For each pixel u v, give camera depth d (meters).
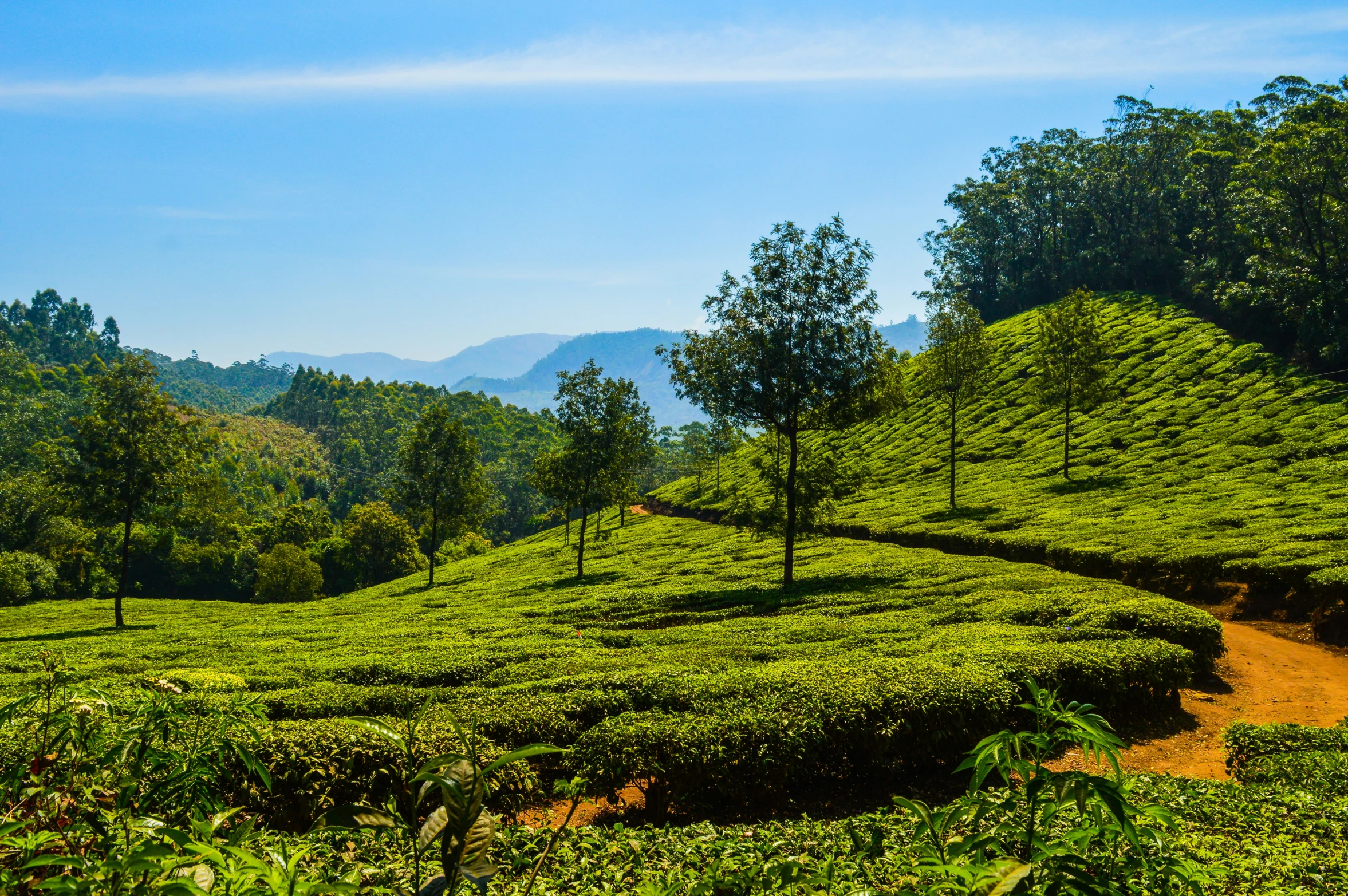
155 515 40.44
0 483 79.56
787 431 34.00
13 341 191.88
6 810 3.74
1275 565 25.11
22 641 32.09
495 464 149.00
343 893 2.79
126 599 57.75
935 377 51.19
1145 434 56.22
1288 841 6.90
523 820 10.74
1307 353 60.50
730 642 20.66
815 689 12.91
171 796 4.14
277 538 96.19
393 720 11.27
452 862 2.47
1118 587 24.89
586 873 5.81
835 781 12.29
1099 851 4.76
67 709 4.31
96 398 39.28
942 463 64.38
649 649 19.80
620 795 12.09
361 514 86.88
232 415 196.62
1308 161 59.56
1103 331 81.44
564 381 47.47
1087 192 107.44
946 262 125.88
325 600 59.81
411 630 27.59
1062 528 37.03
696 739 10.89
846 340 32.75
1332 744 10.94
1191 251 95.94
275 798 9.59
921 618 22.28
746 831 7.16
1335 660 20.52
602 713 13.37
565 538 75.00
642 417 48.72
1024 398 72.81
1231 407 56.59
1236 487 40.56
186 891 2.50
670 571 44.16
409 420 186.38
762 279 32.91
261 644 25.05
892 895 3.69
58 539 79.12
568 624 29.25
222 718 4.77
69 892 2.69
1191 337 72.56
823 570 35.81
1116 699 14.93
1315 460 42.44
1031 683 3.40
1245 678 18.89
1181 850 6.29
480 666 18.53
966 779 12.51
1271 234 65.81
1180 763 13.55
